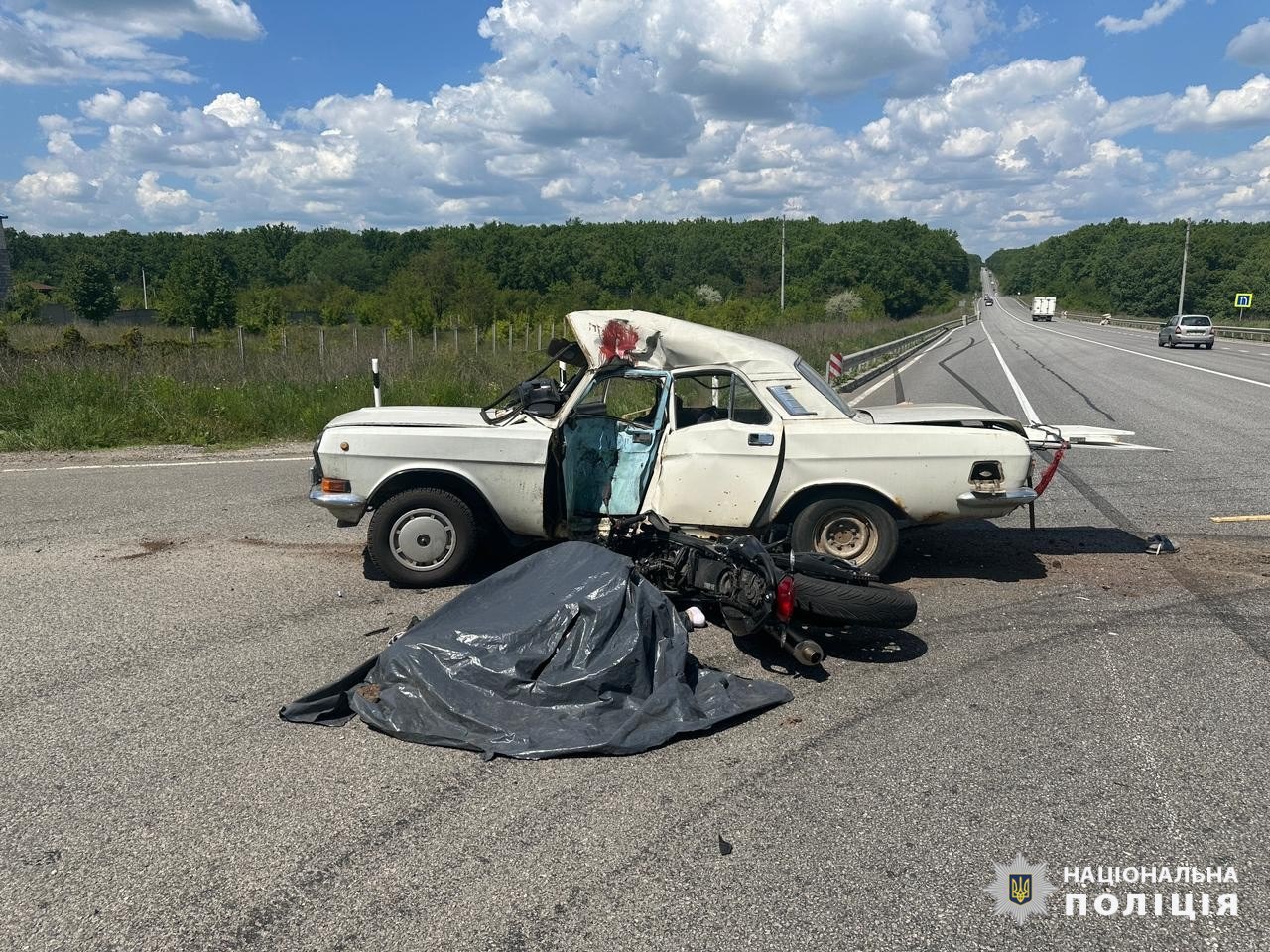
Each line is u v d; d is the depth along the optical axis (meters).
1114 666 4.93
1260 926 2.85
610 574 4.52
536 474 6.07
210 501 8.99
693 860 3.18
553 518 6.26
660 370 6.28
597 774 3.79
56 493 9.35
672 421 6.21
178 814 3.46
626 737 4.00
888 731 4.20
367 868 3.13
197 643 5.23
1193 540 7.46
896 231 135.62
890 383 22.23
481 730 4.03
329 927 2.83
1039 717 4.32
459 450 6.06
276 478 10.19
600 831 3.36
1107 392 19.53
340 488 6.15
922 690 4.66
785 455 5.99
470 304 64.81
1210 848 3.26
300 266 131.50
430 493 6.12
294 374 16.38
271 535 7.70
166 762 3.86
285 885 3.04
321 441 6.14
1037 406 16.84
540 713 4.12
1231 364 29.11
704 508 6.06
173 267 56.34
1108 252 140.12
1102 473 10.32
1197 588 6.25
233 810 3.49
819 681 4.79
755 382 6.14
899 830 3.37
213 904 2.94
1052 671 4.88
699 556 5.44
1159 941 2.79
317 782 3.70
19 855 3.20
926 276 130.12
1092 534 7.72
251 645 5.20
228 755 3.93
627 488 6.38
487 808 3.52
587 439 6.39
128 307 96.50
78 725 4.20
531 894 2.98
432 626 4.54
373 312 65.19
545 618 4.34
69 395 13.77
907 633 5.49
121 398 14.02
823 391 6.25
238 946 2.74
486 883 3.04
